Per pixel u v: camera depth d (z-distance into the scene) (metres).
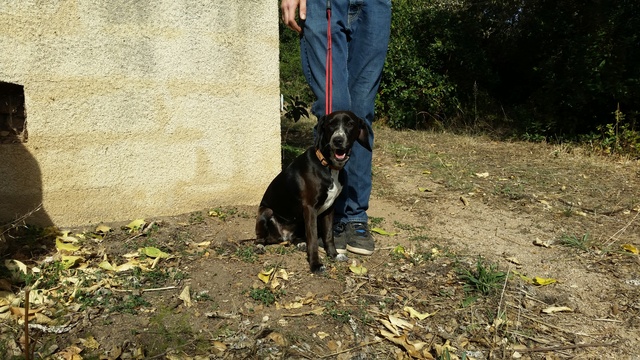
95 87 3.44
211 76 3.82
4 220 3.33
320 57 3.27
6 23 3.12
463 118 10.44
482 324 2.59
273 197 3.52
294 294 2.78
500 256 3.52
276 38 4.02
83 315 2.42
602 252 3.60
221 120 3.93
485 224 4.23
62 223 3.50
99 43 3.40
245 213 4.03
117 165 3.61
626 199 5.05
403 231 3.95
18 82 3.22
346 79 3.31
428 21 10.81
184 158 3.84
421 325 2.56
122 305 2.53
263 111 4.09
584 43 8.48
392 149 7.52
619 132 8.12
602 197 5.15
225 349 2.24
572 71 8.74
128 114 3.58
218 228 3.71
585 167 6.65
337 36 3.25
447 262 3.31
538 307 2.80
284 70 11.25
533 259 3.49
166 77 3.66
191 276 2.89
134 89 3.57
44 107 3.32
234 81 3.92
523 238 3.93
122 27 3.45
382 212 4.44
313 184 3.18
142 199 3.75
